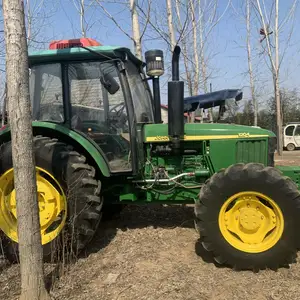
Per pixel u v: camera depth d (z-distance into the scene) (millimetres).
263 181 3576
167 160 4508
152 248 4145
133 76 4523
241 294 3164
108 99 4145
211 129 4402
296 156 16312
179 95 3814
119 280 3443
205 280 3412
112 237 4504
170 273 3543
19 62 2809
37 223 2969
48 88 4215
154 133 4379
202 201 3670
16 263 3967
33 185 2932
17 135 2852
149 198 4500
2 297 3203
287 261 3564
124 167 4172
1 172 3992
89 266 3766
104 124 4176
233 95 5664
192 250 4086
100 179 4383
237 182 3615
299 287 3256
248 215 3676
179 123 3838
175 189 4449
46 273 3633
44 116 4254
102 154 4078
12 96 2824
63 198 3947
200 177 4418
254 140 4332
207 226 3650
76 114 4191
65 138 4270
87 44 4102
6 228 3994
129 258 3904
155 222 5035
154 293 3189
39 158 3895
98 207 3955
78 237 3875
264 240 3664
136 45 6926
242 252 3586
